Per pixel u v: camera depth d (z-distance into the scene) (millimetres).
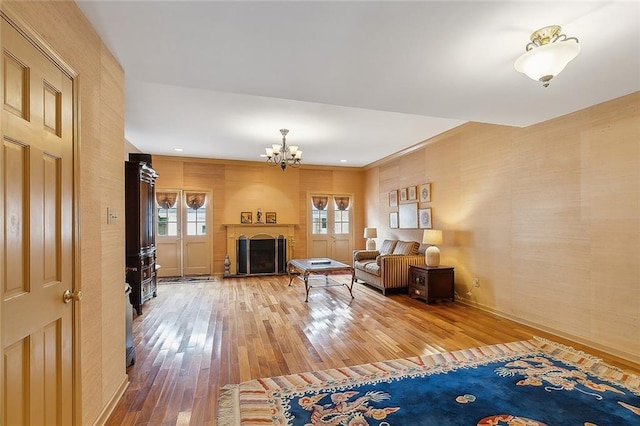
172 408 2102
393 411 2055
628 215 2869
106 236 2074
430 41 2008
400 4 1653
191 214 7188
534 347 3107
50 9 1442
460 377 2506
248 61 2268
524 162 3857
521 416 1998
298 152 5090
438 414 2021
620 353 2895
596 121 3107
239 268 7316
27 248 1278
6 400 1146
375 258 6688
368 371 2617
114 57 2207
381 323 3855
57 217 1508
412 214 6137
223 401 2182
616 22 1796
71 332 1619
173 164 7016
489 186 4363
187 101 3715
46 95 1427
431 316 4133
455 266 4992
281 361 2814
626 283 2881
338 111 4086
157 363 2777
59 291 1511
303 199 7957
